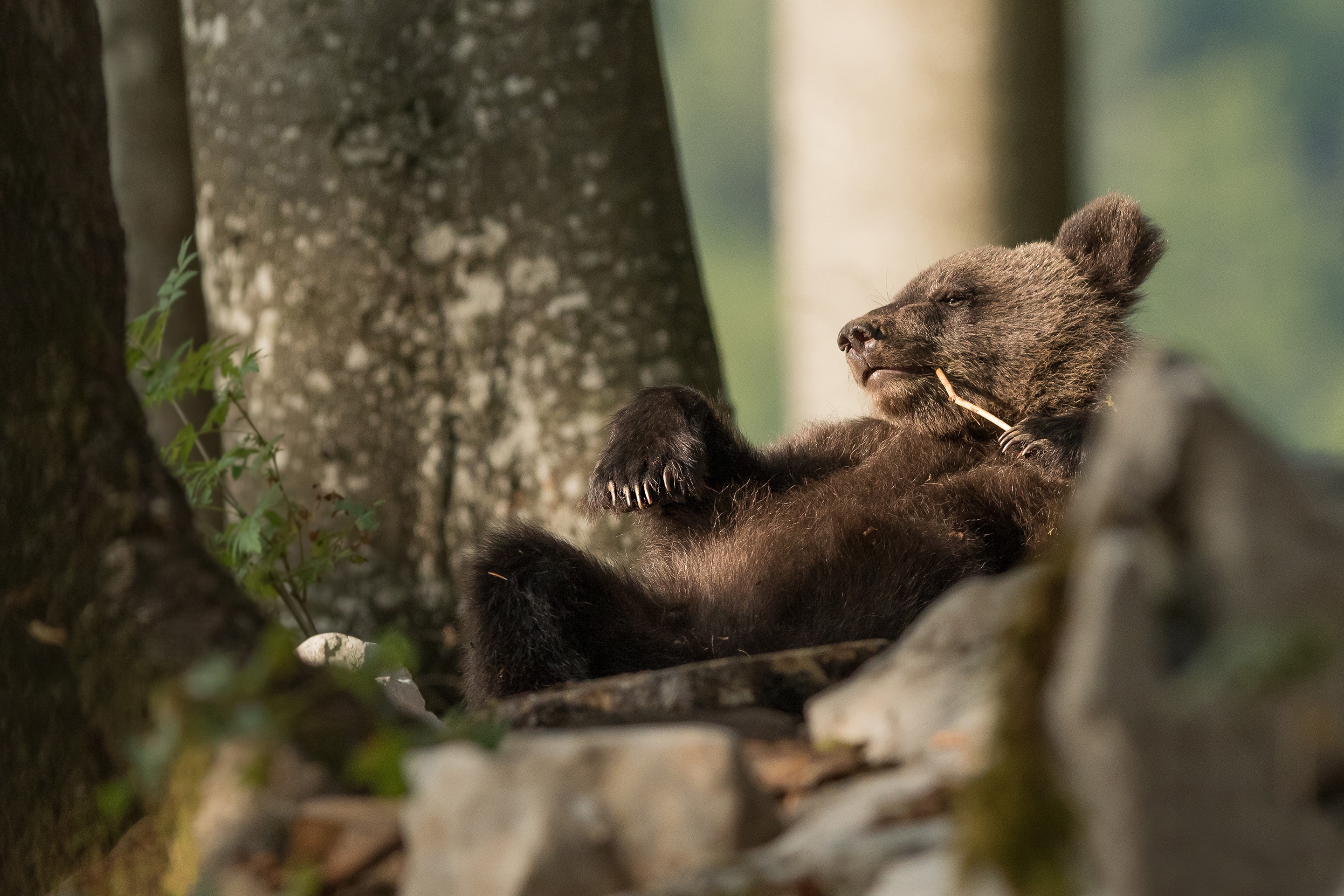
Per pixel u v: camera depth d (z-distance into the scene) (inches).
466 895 189.3
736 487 451.2
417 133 468.4
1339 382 2758.4
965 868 170.4
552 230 472.1
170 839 232.8
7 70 261.6
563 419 473.7
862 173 832.9
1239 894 156.3
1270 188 2920.8
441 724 286.8
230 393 425.1
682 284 491.8
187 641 251.1
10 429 257.4
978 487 411.2
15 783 253.9
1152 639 154.9
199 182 502.9
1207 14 3196.4
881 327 471.2
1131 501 160.9
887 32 815.1
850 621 386.9
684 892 184.9
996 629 237.5
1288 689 155.2
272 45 473.1
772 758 234.8
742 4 3184.1
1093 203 499.2
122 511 259.1
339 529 470.6
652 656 400.2
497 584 394.9
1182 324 2854.3
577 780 195.0
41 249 265.1
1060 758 165.2
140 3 587.2
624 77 478.3
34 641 254.7
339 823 215.3
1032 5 805.9
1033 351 469.1
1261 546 157.1
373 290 471.2
